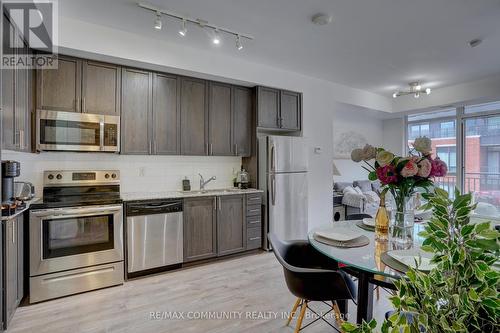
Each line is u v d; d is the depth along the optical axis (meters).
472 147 5.47
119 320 2.21
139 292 2.70
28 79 2.59
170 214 3.21
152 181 3.65
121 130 3.16
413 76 4.54
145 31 3.00
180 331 2.08
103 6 2.52
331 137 4.86
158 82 3.41
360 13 2.66
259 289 2.77
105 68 3.09
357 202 5.19
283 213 4.04
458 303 0.64
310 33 3.06
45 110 2.76
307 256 2.16
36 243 2.46
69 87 2.89
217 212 3.57
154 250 3.11
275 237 2.07
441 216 0.73
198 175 3.99
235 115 4.02
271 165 3.93
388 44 3.35
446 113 5.95
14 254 2.19
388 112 6.02
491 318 0.63
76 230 2.65
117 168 3.42
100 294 2.65
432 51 3.56
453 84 5.00
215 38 2.95
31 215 2.45
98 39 2.86
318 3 2.50
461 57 3.77
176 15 2.66
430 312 0.67
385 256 1.56
